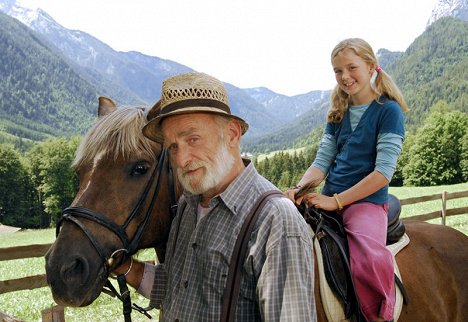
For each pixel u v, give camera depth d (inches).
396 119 112.1
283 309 69.5
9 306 349.1
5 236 1358.3
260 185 79.4
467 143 2669.8
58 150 3161.9
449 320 128.0
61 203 3120.1
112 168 90.4
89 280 82.8
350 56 115.3
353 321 104.7
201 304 77.1
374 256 103.5
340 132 123.6
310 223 110.3
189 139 75.6
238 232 75.3
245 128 81.1
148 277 99.0
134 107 97.2
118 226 88.7
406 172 2859.3
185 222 86.7
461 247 138.8
